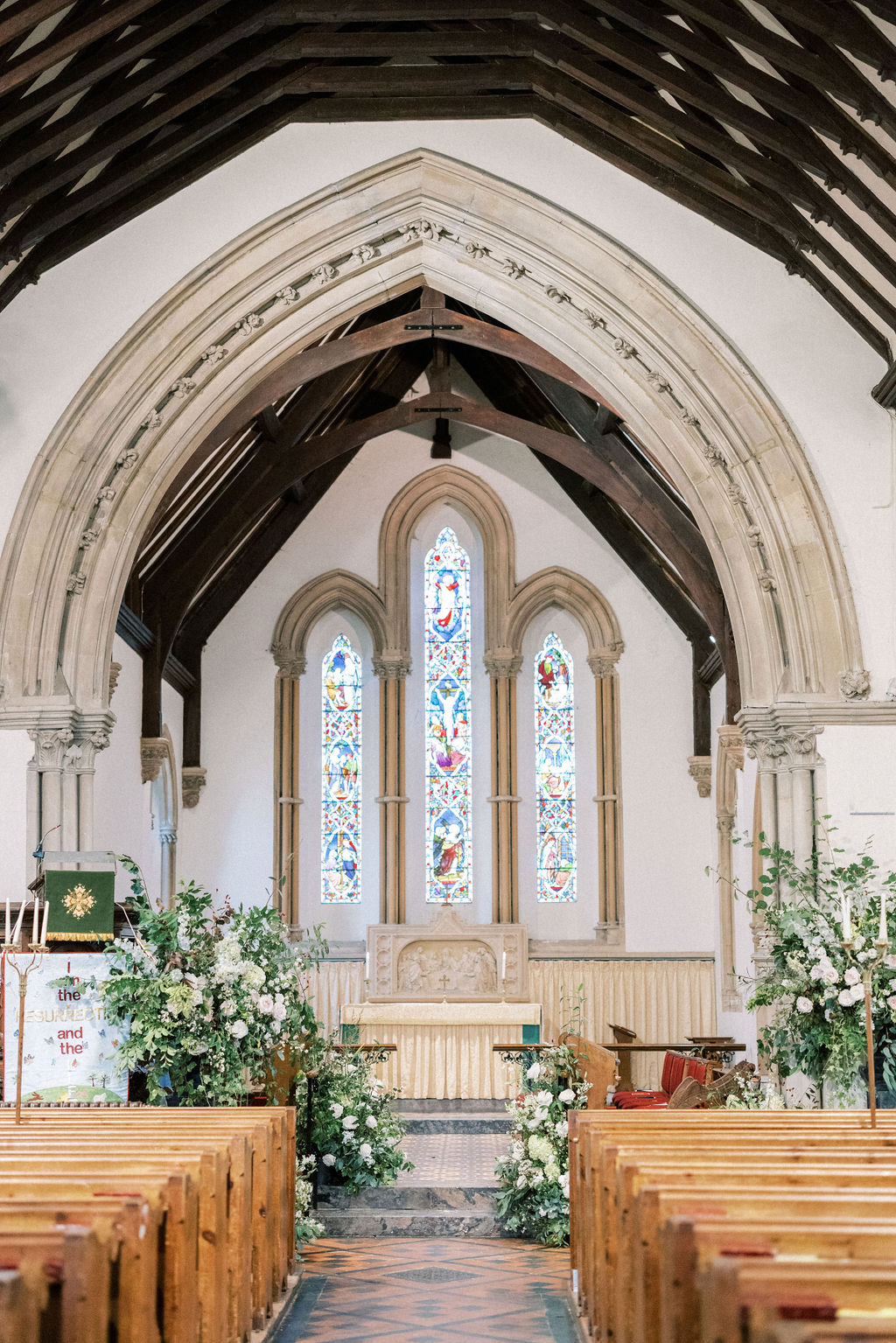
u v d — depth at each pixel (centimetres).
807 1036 942
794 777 1153
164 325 1199
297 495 1906
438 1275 831
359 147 1199
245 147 1183
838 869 1027
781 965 955
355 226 1215
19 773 1169
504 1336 657
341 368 1636
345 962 1869
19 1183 437
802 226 1059
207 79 1030
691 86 973
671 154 1082
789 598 1177
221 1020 851
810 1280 273
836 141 902
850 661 1159
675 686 1930
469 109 1180
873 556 1162
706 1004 1852
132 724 1531
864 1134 598
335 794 1955
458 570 1989
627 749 1922
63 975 812
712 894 1883
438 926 1850
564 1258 900
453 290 1252
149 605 1602
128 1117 684
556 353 1239
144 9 887
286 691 1934
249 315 1220
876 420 1170
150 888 1670
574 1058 1027
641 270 1191
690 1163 496
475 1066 1559
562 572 1952
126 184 1066
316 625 1972
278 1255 718
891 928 929
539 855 1938
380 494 1973
